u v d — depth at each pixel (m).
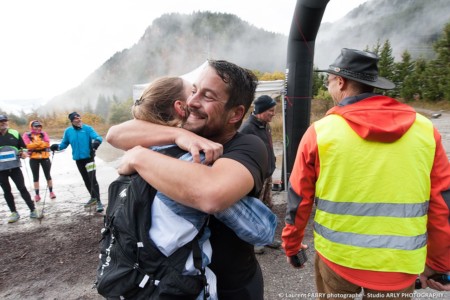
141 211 0.85
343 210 1.28
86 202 5.53
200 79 0.97
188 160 0.87
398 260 1.22
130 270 0.83
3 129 4.50
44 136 5.83
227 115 0.97
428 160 1.21
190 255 0.83
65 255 3.47
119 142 1.04
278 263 3.02
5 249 3.67
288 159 4.83
